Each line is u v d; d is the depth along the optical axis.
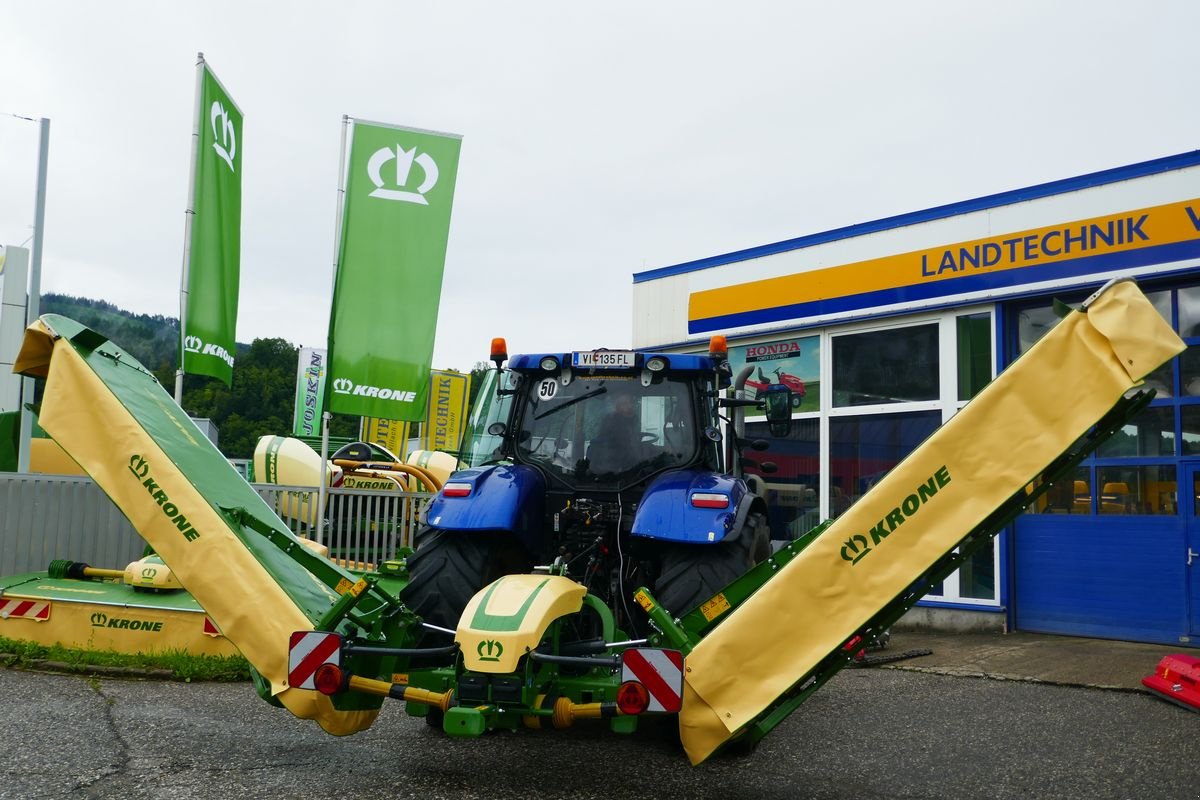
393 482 10.71
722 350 5.47
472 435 5.95
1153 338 3.35
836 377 11.23
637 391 5.36
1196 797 4.09
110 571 7.15
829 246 11.19
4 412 9.87
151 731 4.77
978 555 9.68
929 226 10.27
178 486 4.10
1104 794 4.12
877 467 10.76
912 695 6.41
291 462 10.80
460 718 3.39
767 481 11.79
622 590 4.89
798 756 4.71
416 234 9.07
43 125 12.86
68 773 4.02
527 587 3.73
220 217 8.89
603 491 5.16
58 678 5.98
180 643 6.40
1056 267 9.25
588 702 3.71
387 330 8.98
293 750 4.52
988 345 9.91
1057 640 8.84
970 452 3.49
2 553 8.05
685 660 3.48
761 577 3.79
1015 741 5.09
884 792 4.10
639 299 13.44
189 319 8.59
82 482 8.46
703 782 4.18
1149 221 8.65
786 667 3.46
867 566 3.50
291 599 3.94
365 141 9.03
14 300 13.20
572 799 3.87
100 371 4.26
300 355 21.38
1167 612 8.48
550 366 5.39
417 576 4.59
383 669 4.06
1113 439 8.95
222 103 8.94
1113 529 8.88
